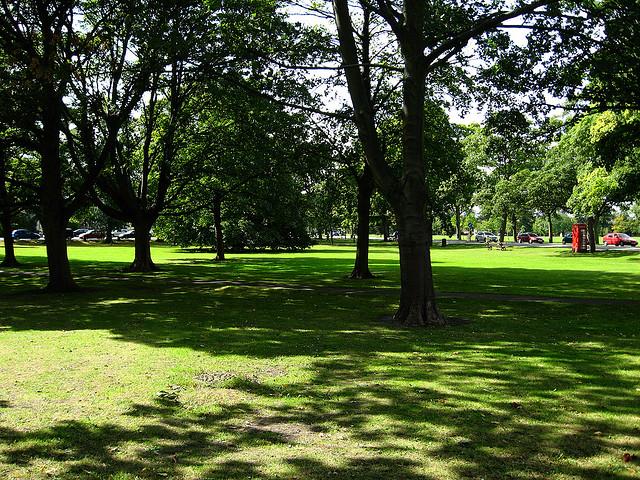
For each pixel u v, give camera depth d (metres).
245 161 24.64
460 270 29.80
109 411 6.21
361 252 25.56
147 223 30.05
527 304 16.28
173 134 25.69
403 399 6.67
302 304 16.33
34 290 19.92
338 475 4.54
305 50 16.50
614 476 4.54
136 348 9.73
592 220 49.19
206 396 6.79
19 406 6.39
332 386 7.25
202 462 4.82
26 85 16.38
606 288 20.67
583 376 7.82
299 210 33.53
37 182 27.95
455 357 9.09
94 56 18.69
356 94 13.34
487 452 5.04
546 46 13.84
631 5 13.14
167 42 15.43
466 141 65.88
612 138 18.06
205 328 11.98
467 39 12.99
